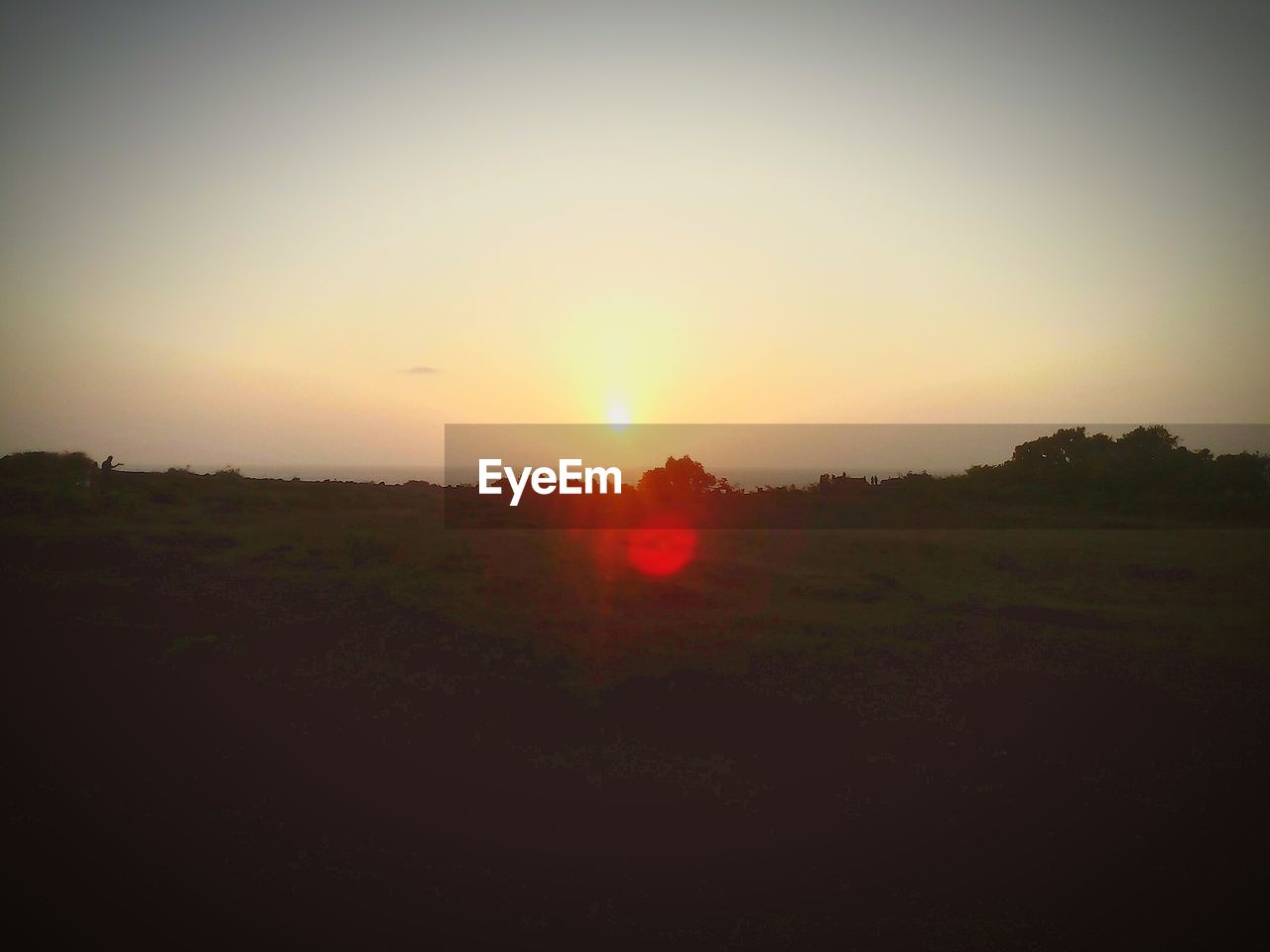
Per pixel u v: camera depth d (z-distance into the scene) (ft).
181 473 110.73
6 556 52.60
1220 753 26.40
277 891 17.75
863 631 40.88
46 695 29.07
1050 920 17.30
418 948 15.99
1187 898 18.13
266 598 43.55
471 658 34.22
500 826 20.94
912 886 18.54
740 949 16.22
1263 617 47.16
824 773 24.49
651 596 46.83
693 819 21.52
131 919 16.49
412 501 101.91
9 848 18.89
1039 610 48.11
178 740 25.66
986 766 25.17
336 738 26.16
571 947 16.16
